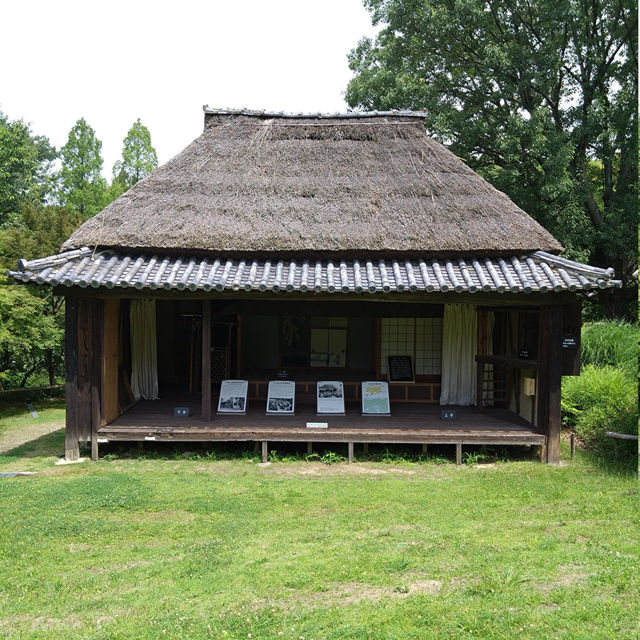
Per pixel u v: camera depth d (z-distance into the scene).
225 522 5.70
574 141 17.75
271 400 9.30
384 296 7.97
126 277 7.54
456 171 9.55
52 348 14.60
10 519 5.76
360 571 4.45
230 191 9.02
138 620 3.86
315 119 10.80
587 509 5.89
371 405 9.27
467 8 16.84
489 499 6.35
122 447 8.61
